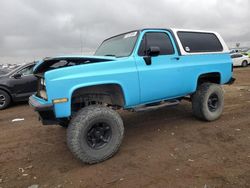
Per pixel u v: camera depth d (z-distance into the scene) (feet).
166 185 9.83
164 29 15.49
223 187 9.47
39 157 13.30
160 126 17.51
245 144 13.57
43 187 10.21
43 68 14.17
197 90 17.48
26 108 26.86
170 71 14.90
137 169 11.32
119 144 12.71
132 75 13.19
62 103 11.21
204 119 17.71
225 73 18.45
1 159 13.20
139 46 13.96
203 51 17.13
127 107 13.60
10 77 27.68
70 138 11.47
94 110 11.87
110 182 10.32
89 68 11.91
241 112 20.31
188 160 11.92
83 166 11.95
